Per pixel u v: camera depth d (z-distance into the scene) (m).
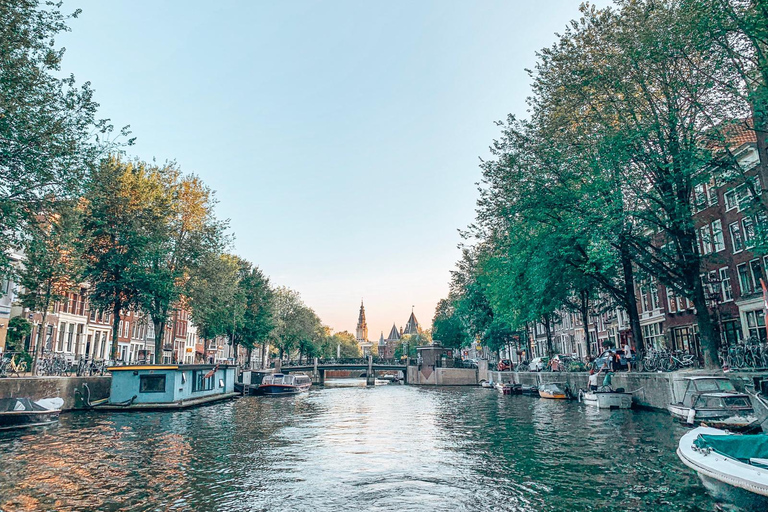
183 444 17.30
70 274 27.75
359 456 15.23
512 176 26.92
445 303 91.06
